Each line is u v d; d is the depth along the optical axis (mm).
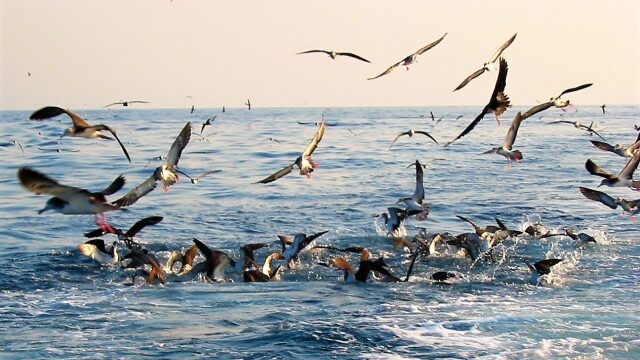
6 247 27375
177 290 21547
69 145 68500
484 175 47500
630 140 78125
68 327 18109
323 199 37750
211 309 19609
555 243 27625
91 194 11742
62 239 28891
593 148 67125
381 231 30125
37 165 51031
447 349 16547
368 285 22250
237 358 16062
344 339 17125
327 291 21438
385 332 17594
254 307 19781
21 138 76250
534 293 21188
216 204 36344
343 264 22828
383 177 46250
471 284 22344
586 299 20438
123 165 51031
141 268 23484
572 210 34938
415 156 59750
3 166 50594
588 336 17391
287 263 24609
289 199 37781
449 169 50750
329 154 61062
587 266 24344
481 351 16453
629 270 23750
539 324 18172
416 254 23969
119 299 20594
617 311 19234
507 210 35000
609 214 33938
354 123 128250
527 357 16141
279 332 17578
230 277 23312
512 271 23906
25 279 22891
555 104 18922
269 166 51531
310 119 155125
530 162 55281
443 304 20031
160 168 16172
